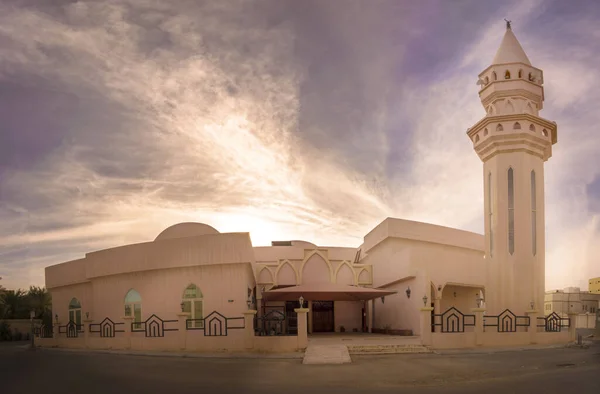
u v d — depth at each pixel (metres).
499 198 26.86
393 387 12.24
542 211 27.22
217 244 25.23
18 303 47.69
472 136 29.14
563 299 54.97
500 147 27.09
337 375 14.30
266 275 33.78
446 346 21.31
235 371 15.32
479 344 21.88
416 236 31.11
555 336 23.89
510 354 19.59
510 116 26.84
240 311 24.88
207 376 14.29
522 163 26.77
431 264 28.41
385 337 26.03
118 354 21.45
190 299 25.73
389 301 30.86
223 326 24.88
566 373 14.35
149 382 13.27
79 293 32.84
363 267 34.94
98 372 15.49
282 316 29.28
